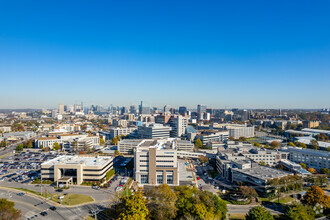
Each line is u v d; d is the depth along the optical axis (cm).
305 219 10581
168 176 17100
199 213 10369
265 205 13675
